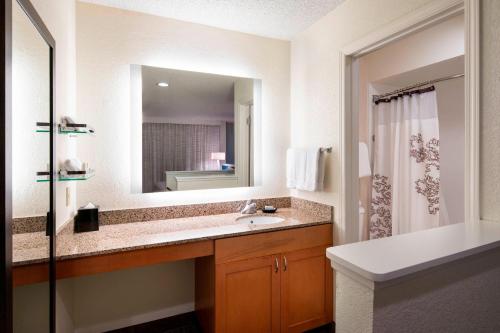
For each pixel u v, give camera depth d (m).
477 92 1.15
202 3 1.95
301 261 1.97
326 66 2.14
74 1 1.86
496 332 0.90
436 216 2.35
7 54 0.74
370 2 1.76
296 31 2.39
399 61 2.43
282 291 1.91
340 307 0.75
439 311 0.76
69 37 1.72
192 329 2.07
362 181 2.82
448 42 2.07
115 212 1.98
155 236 1.69
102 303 2.01
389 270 0.65
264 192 2.51
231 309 1.76
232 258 1.76
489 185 1.12
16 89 0.86
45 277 1.19
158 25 2.12
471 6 1.18
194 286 2.29
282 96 2.56
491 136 1.12
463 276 0.81
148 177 2.12
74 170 1.48
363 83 2.74
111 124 2.00
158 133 2.15
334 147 2.07
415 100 2.47
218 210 2.30
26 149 0.96
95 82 1.95
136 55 2.06
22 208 0.95
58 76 1.47
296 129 2.51
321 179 2.10
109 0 1.90
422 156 2.44
